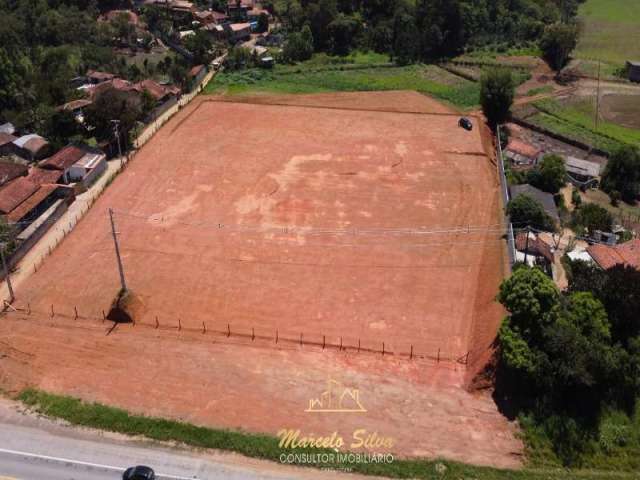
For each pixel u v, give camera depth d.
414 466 46.88
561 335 51.81
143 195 85.75
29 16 144.75
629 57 153.75
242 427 49.59
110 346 58.81
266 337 60.88
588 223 77.12
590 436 51.19
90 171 89.00
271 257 73.00
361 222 80.38
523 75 139.62
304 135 105.38
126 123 98.00
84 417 49.78
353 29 156.62
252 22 167.50
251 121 111.12
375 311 64.81
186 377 55.00
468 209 83.75
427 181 91.12
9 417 49.91
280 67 143.38
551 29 152.25
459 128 110.31
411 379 55.97
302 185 88.81
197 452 47.12
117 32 149.88
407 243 76.06
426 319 63.75
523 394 53.25
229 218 80.62
